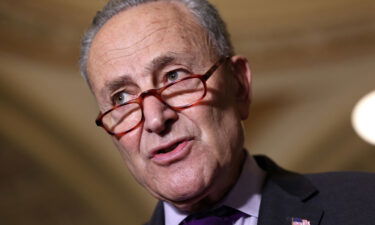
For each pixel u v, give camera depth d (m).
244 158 1.68
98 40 1.58
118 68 1.50
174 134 1.45
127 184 6.51
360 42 6.09
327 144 6.62
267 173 1.72
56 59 5.55
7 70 5.46
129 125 1.53
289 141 6.59
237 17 5.89
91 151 6.21
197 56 1.52
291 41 6.08
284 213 1.52
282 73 6.23
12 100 5.65
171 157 1.46
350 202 1.51
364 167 6.79
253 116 6.45
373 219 1.44
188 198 1.47
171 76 1.51
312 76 6.29
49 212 6.49
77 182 6.34
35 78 5.62
